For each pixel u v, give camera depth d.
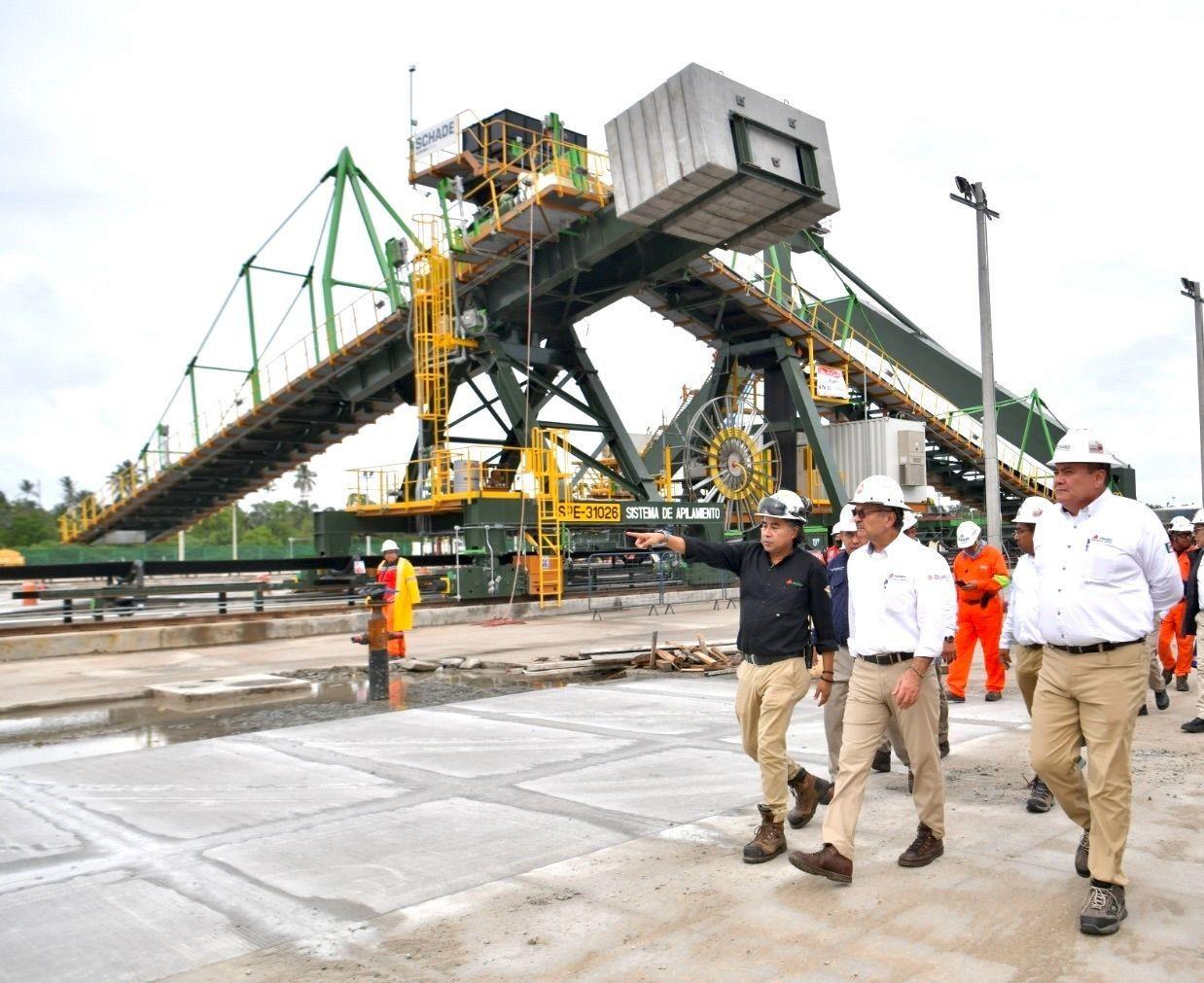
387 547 14.80
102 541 41.31
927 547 5.01
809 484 31.55
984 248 19.09
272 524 124.38
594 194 21.39
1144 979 3.70
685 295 28.41
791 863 4.98
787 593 5.26
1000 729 8.60
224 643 18.22
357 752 8.20
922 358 37.03
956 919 4.31
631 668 13.48
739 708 5.48
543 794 6.62
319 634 19.52
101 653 16.81
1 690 12.57
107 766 7.85
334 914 4.54
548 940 4.19
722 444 29.78
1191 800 6.15
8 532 82.12
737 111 18.41
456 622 21.16
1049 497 36.62
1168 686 11.12
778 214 20.33
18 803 6.73
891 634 4.89
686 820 5.96
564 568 24.94
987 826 5.69
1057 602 4.48
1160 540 4.42
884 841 5.45
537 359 26.42
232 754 8.22
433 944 4.18
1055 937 4.09
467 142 24.39
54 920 4.54
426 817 6.12
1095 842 4.27
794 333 30.00
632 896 4.68
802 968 3.85
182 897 4.80
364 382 29.36
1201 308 30.66
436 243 25.23
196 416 34.34
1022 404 37.00
